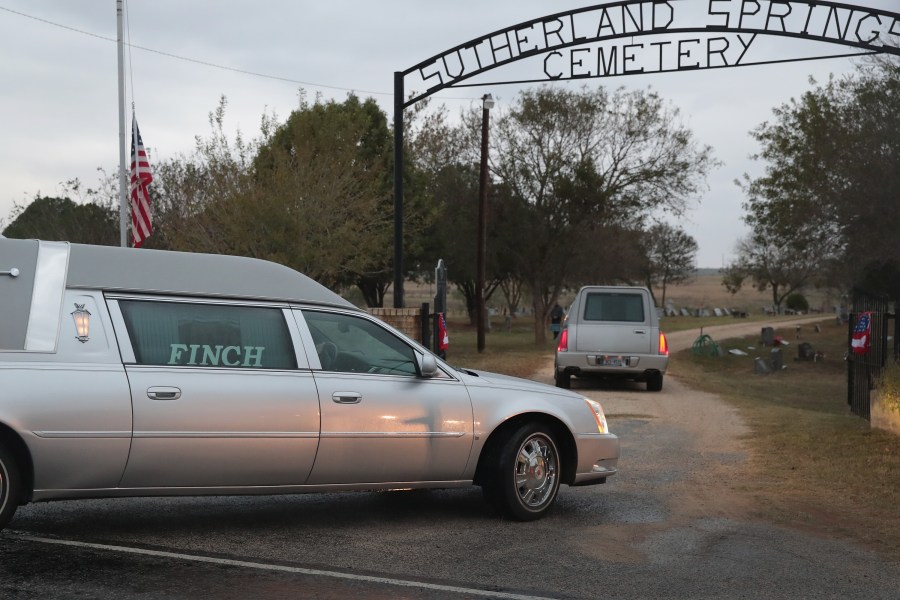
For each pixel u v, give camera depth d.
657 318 18.55
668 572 5.98
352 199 26.28
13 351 5.99
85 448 6.01
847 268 32.19
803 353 37.84
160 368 6.33
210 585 5.38
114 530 6.63
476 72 15.20
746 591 5.61
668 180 39.09
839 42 13.47
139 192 19.98
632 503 8.12
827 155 30.94
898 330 13.06
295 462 6.64
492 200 40.28
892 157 27.92
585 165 38.09
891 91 28.38
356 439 6.82
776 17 13.65
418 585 5.54
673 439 12.04
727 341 45.69
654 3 14.00
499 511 7.36
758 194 39.31
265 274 6.91
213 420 6.36
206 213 24.47
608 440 7.86
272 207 23.00
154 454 6.20
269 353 6.73
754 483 9.02
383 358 7.16
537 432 7.43
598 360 18.44
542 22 14.59
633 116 38.91
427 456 7.07
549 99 38.75
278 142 31.31
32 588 5.18
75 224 29.92
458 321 69.25
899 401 11.08
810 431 12.15
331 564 5.96
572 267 41.03
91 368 6.12
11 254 6.20
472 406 7.26
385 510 7.67
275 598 5.18
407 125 43.19
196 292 6.61
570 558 6.29
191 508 7.50
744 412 15.18
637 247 48.28
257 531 6.79
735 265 87.75
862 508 7.88
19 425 5.83
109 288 6.37
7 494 5.85
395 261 16.20
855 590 5.68
